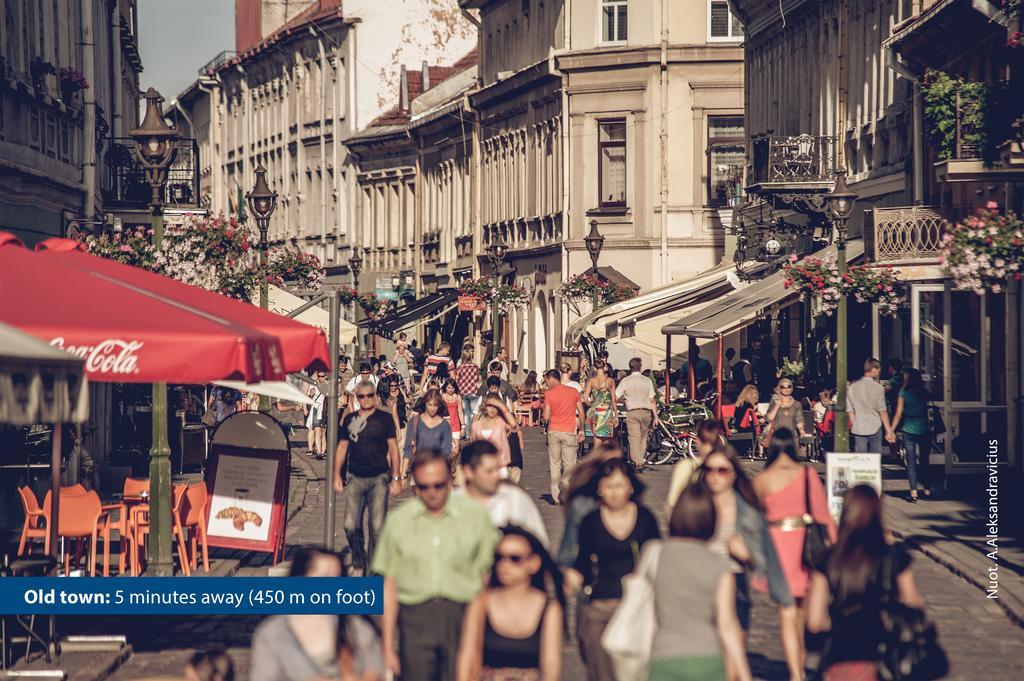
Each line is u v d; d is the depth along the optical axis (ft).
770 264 234.79
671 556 52.80
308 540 124.77
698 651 51.96
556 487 147.13
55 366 60.39
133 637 83.97
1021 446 161.17
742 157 317.01
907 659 55.21
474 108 377.91
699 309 235.20
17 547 110.01
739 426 191.83
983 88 146.82
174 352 70.79
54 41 158.92
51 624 75.92
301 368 92.53
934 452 167.02
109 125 224.53
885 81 206.59
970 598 94.32
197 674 48.78
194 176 200.75
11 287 74.49
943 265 124.36
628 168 320.29
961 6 164.55
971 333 172.65
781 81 261.03
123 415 182.80
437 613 58.03
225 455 106.32
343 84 457.68
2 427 115.96
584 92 322.96
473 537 58.49
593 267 258.16
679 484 80.38
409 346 367.04
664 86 316.60
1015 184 158.81
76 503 98.99
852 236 222.28
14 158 135.23
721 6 319.27
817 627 57.00
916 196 188.14
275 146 503.61
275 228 504.84
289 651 49.14
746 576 68.28
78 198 164.14
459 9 432.66
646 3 319.27
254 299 210.18
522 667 55.88
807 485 72.74
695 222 318.24
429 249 413.80
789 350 243.60
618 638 53.67
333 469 104.42
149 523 100.89
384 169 436.35
